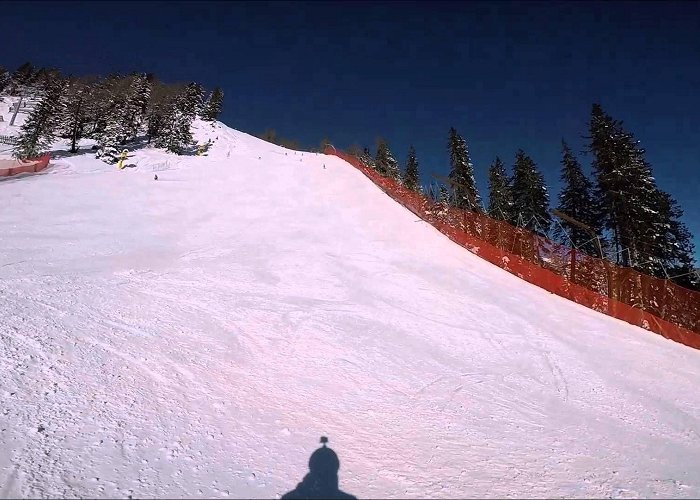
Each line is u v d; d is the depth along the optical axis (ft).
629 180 79.30
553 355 29.04
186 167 108.88
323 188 86.33
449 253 54.75
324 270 43.39
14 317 22.43
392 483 13.52
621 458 16.49
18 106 196.54
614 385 25.08
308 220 64.18
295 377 21.99
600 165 85.76
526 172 110.83
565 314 39.11
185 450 14.19
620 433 19.01
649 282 42.73
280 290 36.58
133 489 11.80
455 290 41.65
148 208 65.46
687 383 26.63
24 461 12.16
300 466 14.15
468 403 20.95
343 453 15.31
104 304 27.58
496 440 17.37
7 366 17.26
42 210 56.08
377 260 48.96
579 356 29.37
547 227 105.81
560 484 14.01
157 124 174.09
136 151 143.23
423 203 69.82
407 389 22.04
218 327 27.12
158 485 12.16
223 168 106.93
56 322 22.99
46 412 14.85
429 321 33.30
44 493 11.01
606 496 13.30
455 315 35.22
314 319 30.81
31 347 19.35
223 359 22.67
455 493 13.08
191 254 44.91
